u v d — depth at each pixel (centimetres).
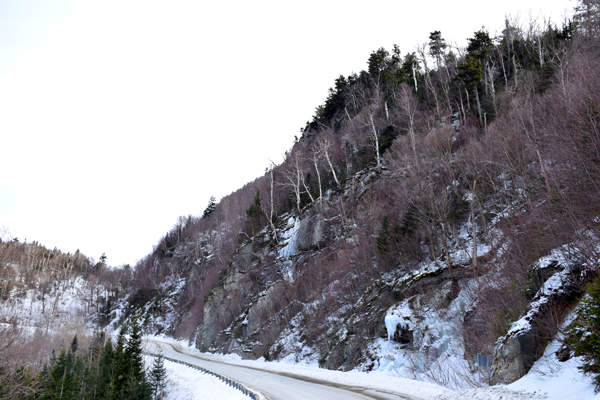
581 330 1116
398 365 2394
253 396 2005
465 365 2017
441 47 6694
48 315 9431
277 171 7694
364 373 2488
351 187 4938
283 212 6344
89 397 3241
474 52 5431
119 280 12694
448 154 3441
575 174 1858
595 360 1016
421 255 3170
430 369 2183
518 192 2748
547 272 1722
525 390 1239
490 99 4484
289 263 5066
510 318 1794
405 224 3378
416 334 2444
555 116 2444
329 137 6738
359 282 3666
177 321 7862
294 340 3788
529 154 2664
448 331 2317
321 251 4669
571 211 1725
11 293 9944
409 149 4153
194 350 5938
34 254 13175
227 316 5472
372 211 4169
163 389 3453
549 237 1891
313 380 2614
